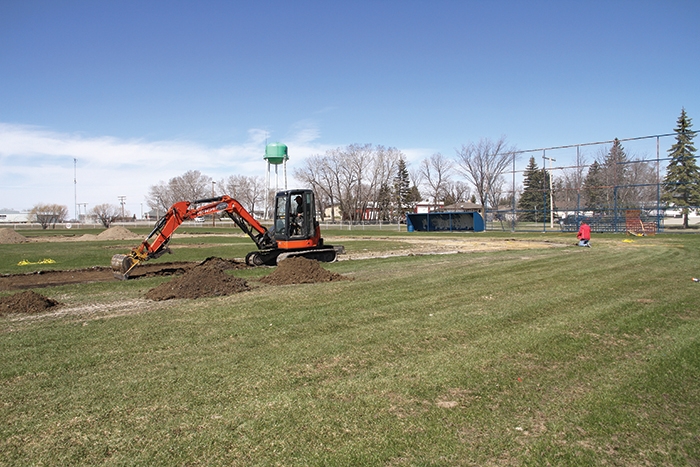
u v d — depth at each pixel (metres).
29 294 9.66
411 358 6.09
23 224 86.75
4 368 5.91
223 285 11.02
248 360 6.09
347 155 77.88
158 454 3.89
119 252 24.56
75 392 5.14
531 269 14.11
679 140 34.56
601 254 18.61
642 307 8.78
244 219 17.25
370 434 4.17
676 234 32.75
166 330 7.61
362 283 11.94
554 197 44.53
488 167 60.78
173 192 108.50
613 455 3.87
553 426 4.32
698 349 6.36
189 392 5.09
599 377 5.43
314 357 6.18
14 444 4.09
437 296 10.04
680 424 4.38
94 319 8.49
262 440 4.09
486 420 4.43
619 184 37.06
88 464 3.77
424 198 91.38
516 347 6.48
